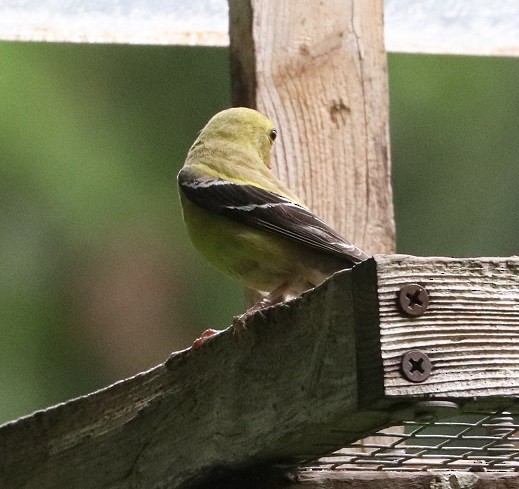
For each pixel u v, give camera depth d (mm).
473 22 12211
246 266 9680
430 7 12047
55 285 15352
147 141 15703
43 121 15102
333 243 9219
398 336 6180
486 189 15508
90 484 8672
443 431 8641
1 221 15031
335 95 10023
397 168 15516
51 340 15375
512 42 12367
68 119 15266
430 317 6258
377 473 8117
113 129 15578
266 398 7098
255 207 9578
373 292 6203
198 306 16047
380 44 10172
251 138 10391
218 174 10055
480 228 15469
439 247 15516
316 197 9891
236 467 7656
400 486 8117
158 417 8156
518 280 6457
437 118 15562
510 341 6371
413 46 12141
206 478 7867
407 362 6152
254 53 9883
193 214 10000
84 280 15445
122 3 11547
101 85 15562
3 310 15172
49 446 9062
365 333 6234
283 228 9414
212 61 15992
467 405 6375
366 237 9914
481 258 6379
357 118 10039
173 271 15789
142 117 15766
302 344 6773
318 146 9945
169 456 8023
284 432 6895
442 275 6324
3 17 11469
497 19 12242
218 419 7578
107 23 11656
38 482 9094
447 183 15555
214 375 7656
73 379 15477
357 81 10078
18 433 9312
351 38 10109
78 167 15203
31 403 15156
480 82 15578
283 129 9898
